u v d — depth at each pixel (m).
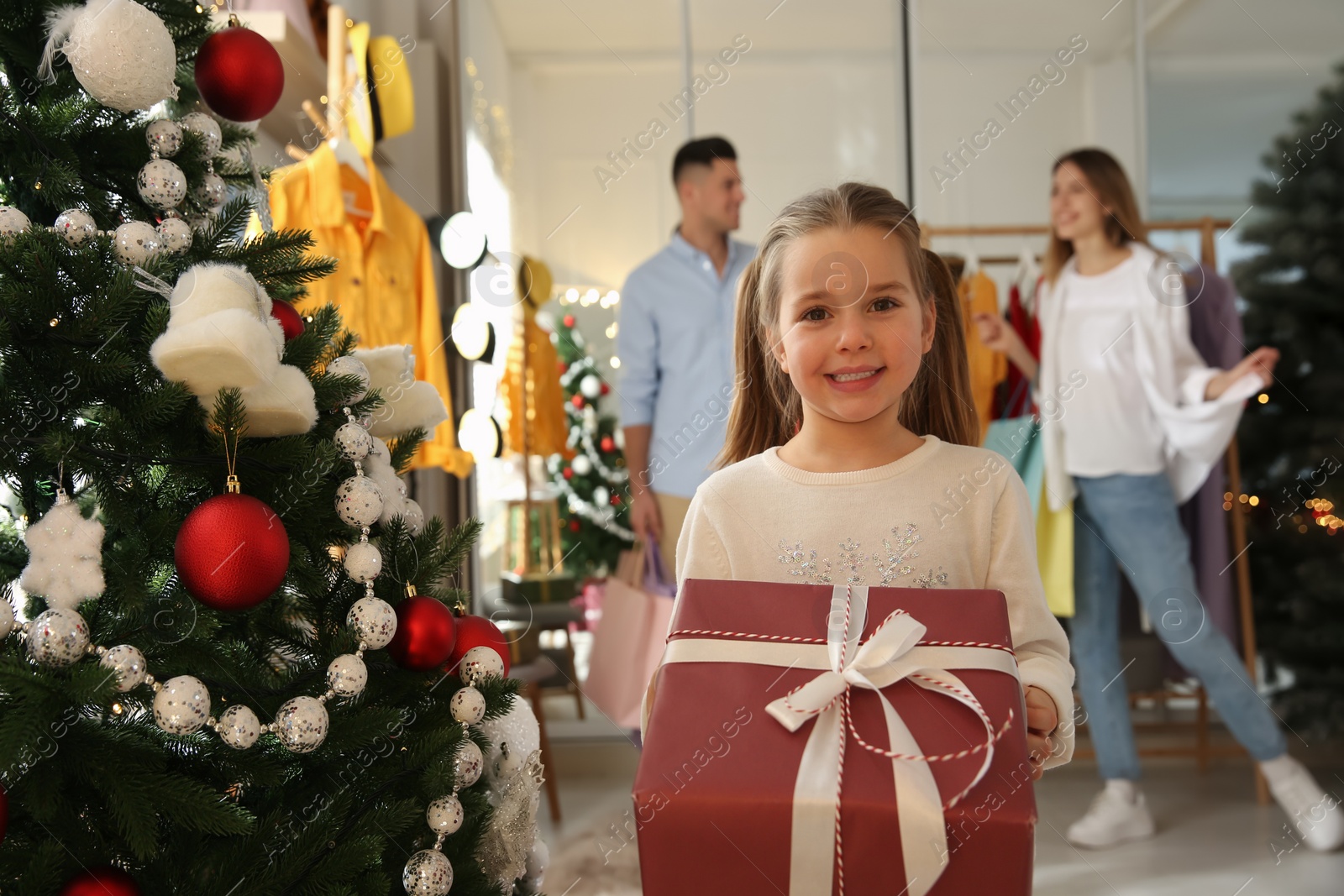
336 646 0.83
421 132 2.61
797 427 1.16
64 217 0.78
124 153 0.88
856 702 0.70
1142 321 2.24
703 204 2.25
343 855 0.76
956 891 0.63
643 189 2.65
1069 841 2.02
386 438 1.07
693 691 0.72
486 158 2.64
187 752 0.79
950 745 0.67
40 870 0.67
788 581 0.97
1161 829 2.06
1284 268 2.45
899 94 2.62
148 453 0.78
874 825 0.63
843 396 0.95
